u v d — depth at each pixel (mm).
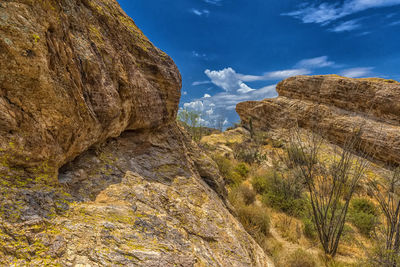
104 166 3635
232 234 4180
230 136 30438
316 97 25156
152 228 2824
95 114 3154
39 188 2246
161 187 4094
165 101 5711
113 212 2680
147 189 3699
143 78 4707
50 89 2318
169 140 6090
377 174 14281
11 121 2059
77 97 2701
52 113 2402
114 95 3549
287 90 29156
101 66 3307
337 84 23078
